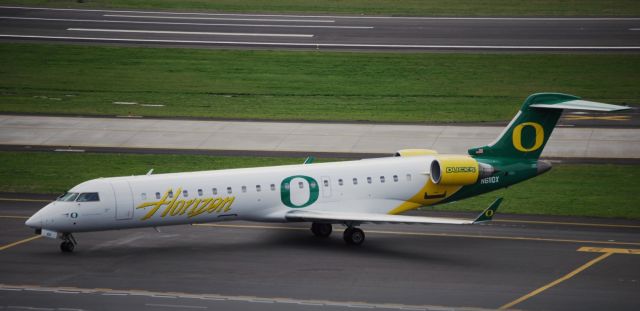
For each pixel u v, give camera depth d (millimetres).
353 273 97250
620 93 191750
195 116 178125
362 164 113875
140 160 150750
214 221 107562
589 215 123438
